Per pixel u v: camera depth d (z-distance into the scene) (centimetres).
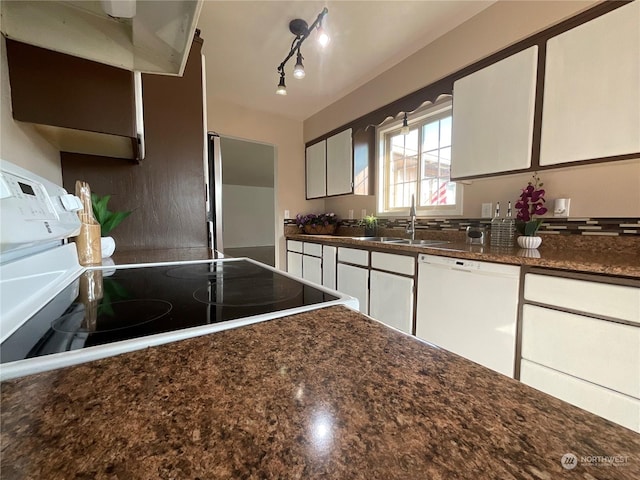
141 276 91
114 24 77
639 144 119
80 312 55
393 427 26
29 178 67
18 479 20
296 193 379
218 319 51
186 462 22
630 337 106
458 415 27
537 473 21
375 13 183
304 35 197
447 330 171
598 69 129
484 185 216
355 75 262
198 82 161
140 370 34
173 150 158
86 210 109
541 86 148
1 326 47
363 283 241
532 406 29
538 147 150
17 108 88
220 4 176
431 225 258
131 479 20
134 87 106
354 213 354
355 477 21
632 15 120
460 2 174
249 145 498
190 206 163
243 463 22
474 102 177
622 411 108
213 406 28
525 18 158
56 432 24
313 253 312
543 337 129
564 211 165
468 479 21
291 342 43
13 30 80
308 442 24
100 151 134
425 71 218
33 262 62
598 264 114
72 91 95
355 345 42
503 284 144
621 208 147
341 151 312
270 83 278
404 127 255
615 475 21
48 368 35
